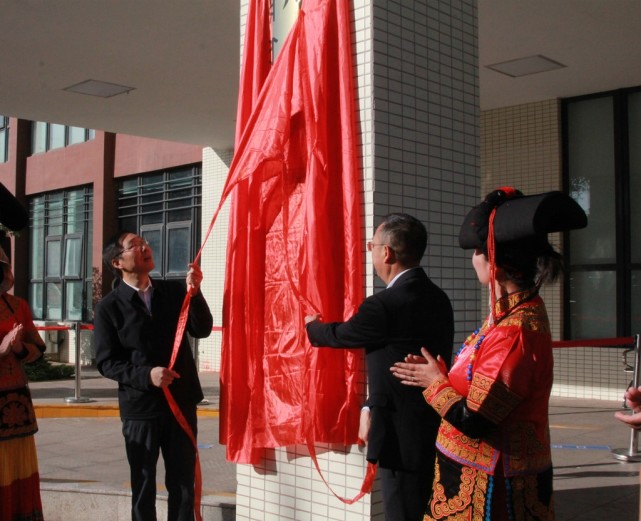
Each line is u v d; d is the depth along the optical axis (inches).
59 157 689.0
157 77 356.2
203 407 363.3
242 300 159.0
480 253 98.0
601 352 348.2
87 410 370.9
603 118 354.6
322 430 138.8
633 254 343.3
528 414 93.5
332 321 141.2
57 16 281.7
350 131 142.2
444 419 95.4
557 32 279.9
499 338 92.3
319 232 141.7
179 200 569.0
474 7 163.2
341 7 145.0
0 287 158.6
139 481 151.6
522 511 92.1
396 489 115.5
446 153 154.5
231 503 174.4
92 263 649.0
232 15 280.1
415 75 149.2
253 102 164.4
